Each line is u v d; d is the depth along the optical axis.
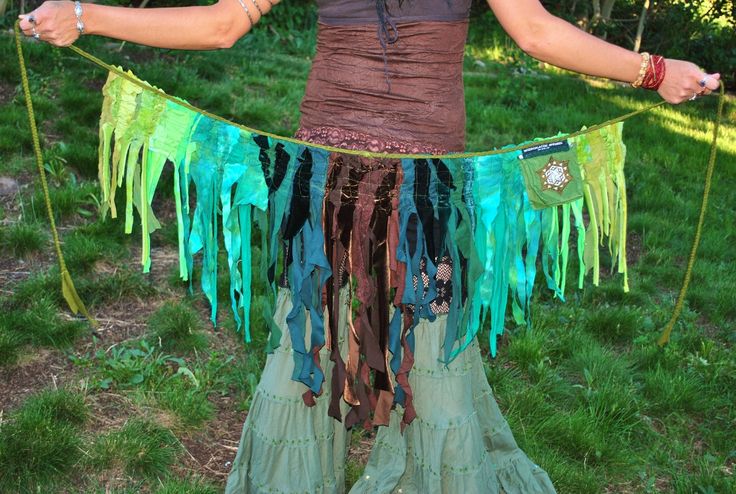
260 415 2.33
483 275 2.25
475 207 2.17
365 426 2.38
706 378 3.78
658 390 3.61
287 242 2.19
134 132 2.11
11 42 6.68
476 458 2.33
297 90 7.55
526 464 2.67
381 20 1.97
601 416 3.36
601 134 2.18
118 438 2.91
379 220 2.10
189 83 6.98
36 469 2.74
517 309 2.37
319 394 2.21
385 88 2.04
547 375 3.64
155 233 4.58
